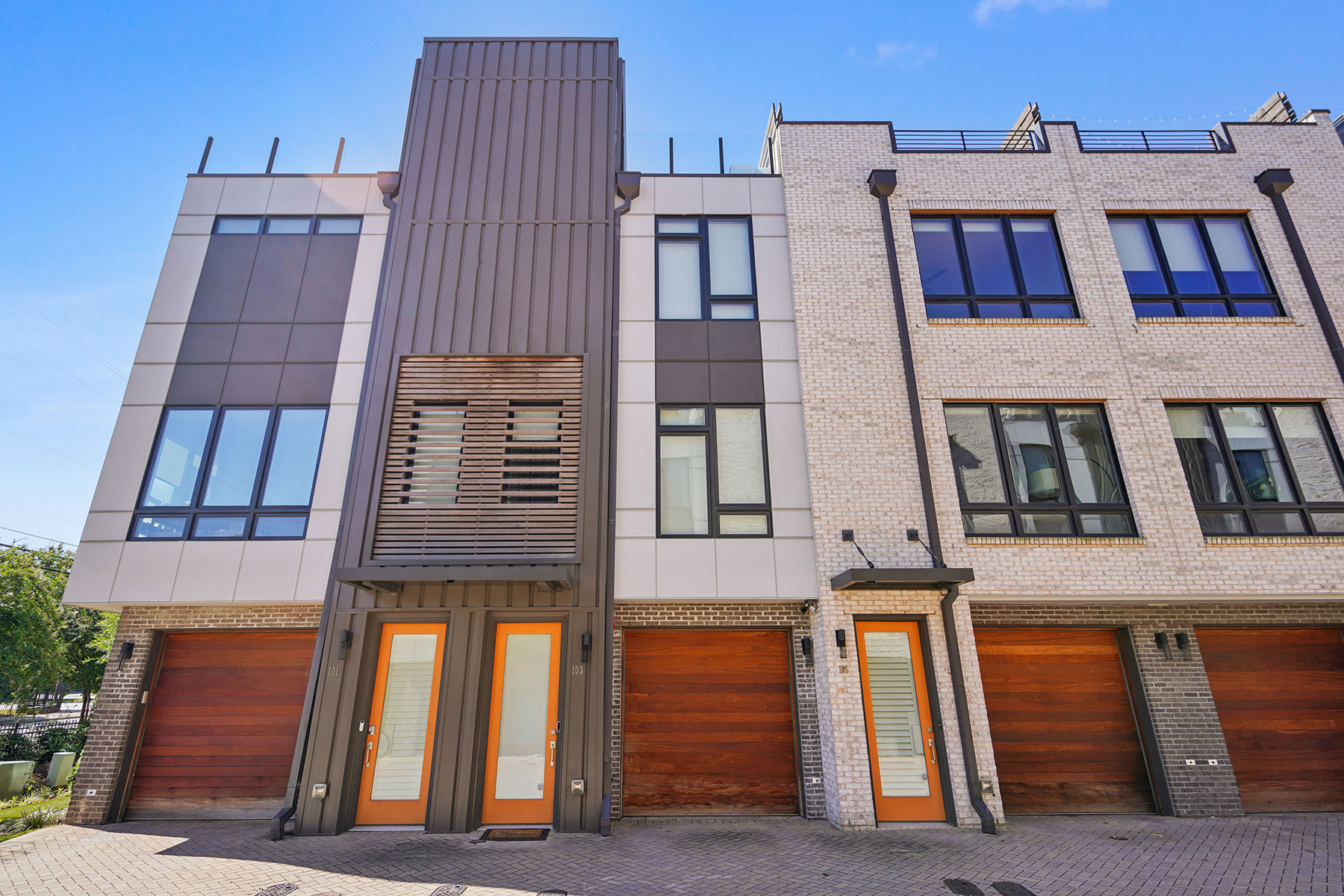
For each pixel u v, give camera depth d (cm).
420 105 1162
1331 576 946
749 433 1028
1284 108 1255
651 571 937
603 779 841
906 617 927
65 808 988
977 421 1030
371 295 1078
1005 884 640
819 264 1097
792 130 1180
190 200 1118
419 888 621
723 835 816
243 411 1014
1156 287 1114
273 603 945
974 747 871
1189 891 622
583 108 1173
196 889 615
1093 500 995
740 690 971
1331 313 1076
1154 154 1170
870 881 647
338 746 841
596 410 997
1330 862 708
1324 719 988
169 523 957
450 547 923
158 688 952
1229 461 1013
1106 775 958
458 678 872
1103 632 1022
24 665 1794
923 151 1170
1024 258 1128
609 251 1088
